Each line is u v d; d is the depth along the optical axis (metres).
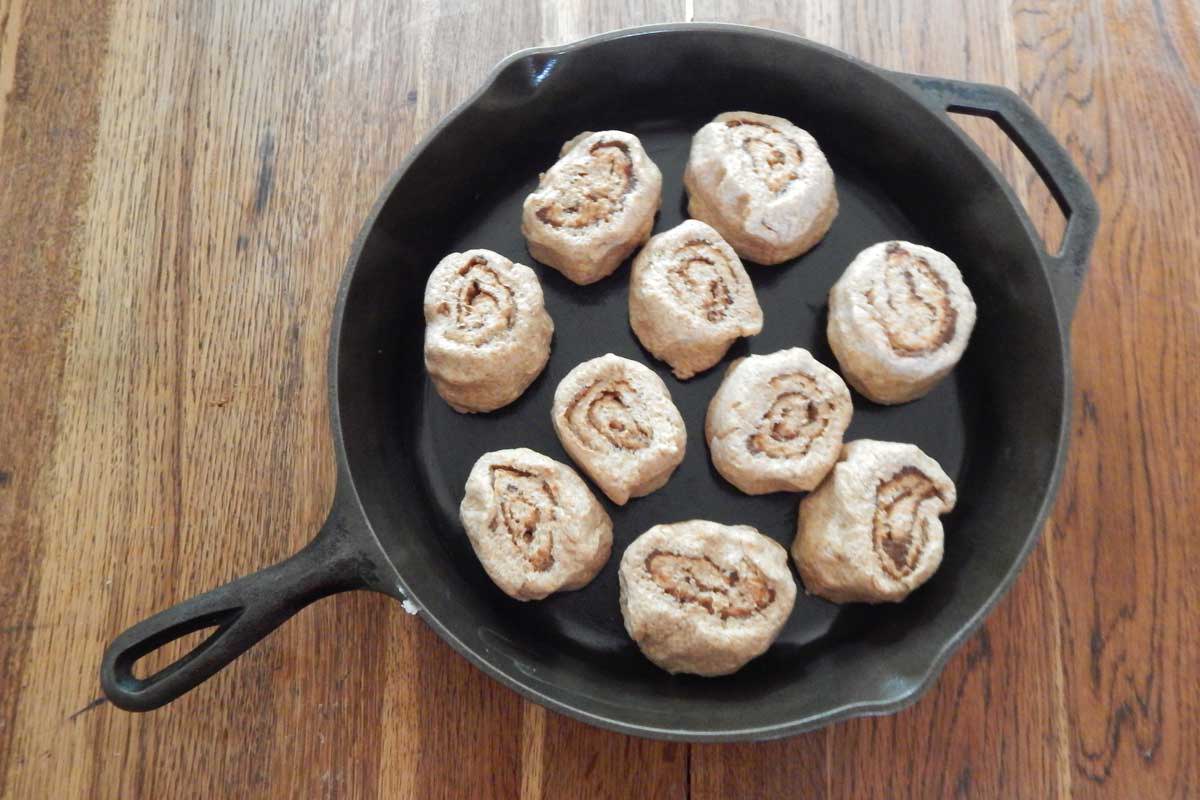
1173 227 0.52
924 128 0.47
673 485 0.48
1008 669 0.48
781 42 0.47
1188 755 0.47
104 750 0.47
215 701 0.48
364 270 0.45
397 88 0.54
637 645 0.46
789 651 0.46
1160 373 0.51
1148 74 0.54
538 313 0.48
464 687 0.48
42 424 0.51
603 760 0.47
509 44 0.55
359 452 0.44
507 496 0.46
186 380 0.51
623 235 0.48
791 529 0.48
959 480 0.48
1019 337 0.46
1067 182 0.45
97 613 0.49
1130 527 0.49
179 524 0.50
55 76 0.54
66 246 0.52
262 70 0.54
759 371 0.47
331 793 0.47
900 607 0.46
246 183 0.53
